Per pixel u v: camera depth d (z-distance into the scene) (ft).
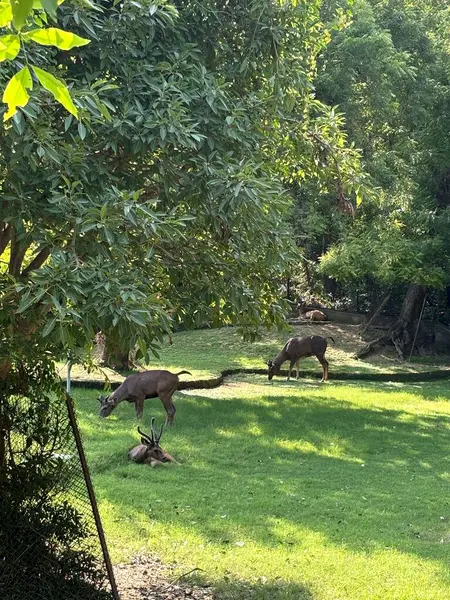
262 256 22.91
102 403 54.70
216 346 99.40
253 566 27.14
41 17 9.30
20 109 15.42
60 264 15.07
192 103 20.16
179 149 20.21
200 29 21.90
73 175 17.56
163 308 17.61
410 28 87.66
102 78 19.98
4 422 21.67
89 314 15.02
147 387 54.49
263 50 22.80
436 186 88.58
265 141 24.39
